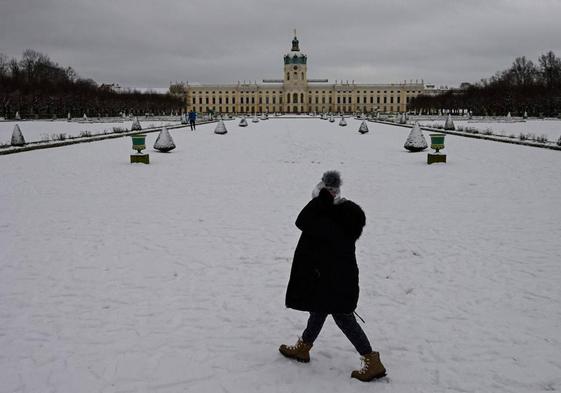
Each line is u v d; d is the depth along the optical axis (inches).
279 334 256.4
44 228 462.0
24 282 324.8
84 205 566.9
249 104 7377.0
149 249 398.6
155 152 1170.6
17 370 220.5
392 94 7283.5
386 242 416.8
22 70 5497.1
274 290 314.0
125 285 320.8
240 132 2089.1
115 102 4660.4
